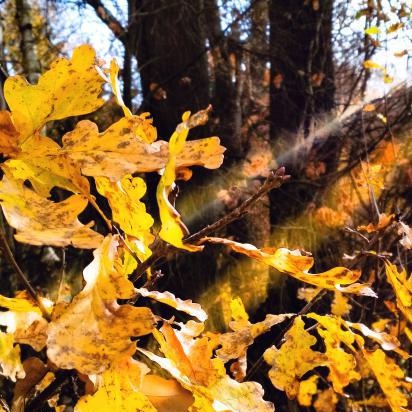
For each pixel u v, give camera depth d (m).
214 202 4.61
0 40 2.68
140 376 0.42
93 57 0.44
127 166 0.42
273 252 0.52
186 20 4.75
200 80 4.80
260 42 4.84
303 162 4.23
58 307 0.37
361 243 3.79
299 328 0.79
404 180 3.70
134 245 0.54
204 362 0.49
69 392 0.68
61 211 0.41
